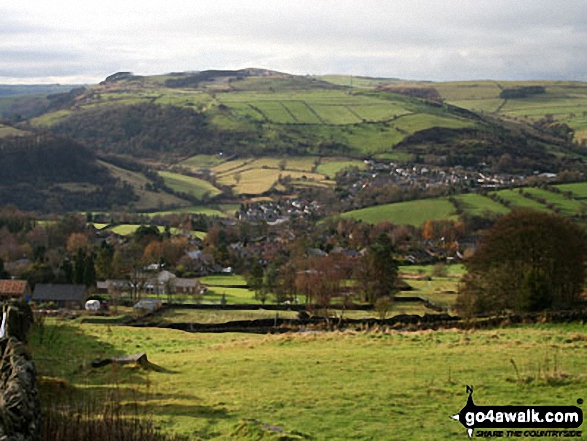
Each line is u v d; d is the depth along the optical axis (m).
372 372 28.02
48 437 15.81
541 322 46.81
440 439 18.89
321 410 21.91
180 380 27.23
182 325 57.09
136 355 30.64
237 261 124.62
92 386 25.61
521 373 26.59
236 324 58.12
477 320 48.38
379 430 19.67
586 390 23.72
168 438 18.23
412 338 37.88
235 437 18.91
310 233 156.00
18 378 15.12
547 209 150.00
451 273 107.81
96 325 53.81
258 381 26.70
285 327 55.53
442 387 24.73
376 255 88.75
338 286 85.19
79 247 111.06
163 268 114.62
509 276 60.84
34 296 84.88
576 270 61.75
